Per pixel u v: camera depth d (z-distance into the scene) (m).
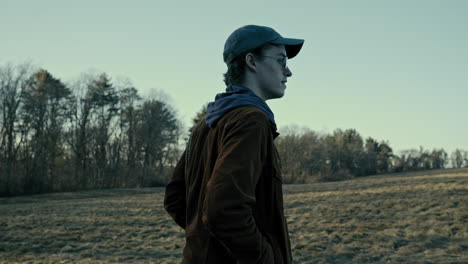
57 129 47.44
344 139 93.25
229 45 1.36
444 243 9.30
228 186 1.03
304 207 17.58
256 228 1.08
